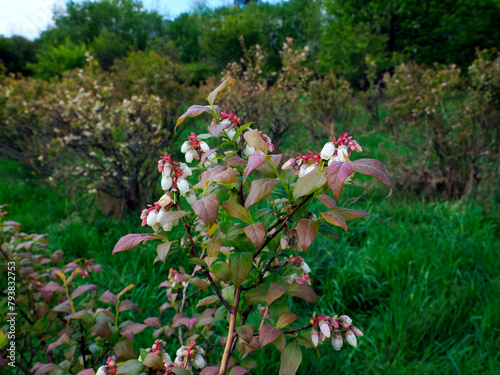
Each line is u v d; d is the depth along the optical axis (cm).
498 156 504
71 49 2030
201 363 140
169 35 3441
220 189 127
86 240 408
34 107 713
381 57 1534
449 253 358
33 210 525
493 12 1630
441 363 243
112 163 472
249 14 2505
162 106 608
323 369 241
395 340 259
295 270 144
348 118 877
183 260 356
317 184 96
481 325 268
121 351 156
